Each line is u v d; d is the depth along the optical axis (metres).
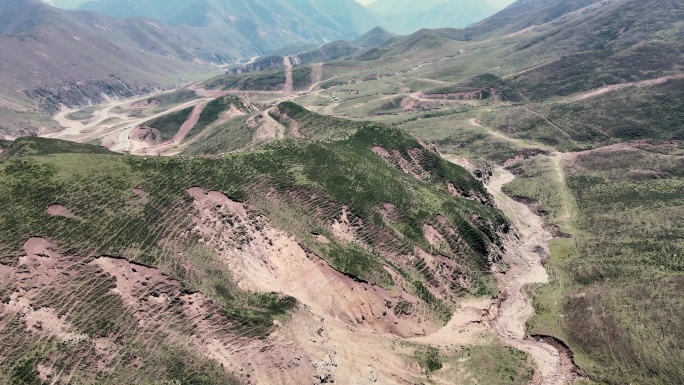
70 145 94.19
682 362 52.41
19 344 41.69
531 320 66.00
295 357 47.72
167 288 50.22
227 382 44.22
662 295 61.91
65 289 46.66
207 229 59.38
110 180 59.72
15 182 55.16
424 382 51.97
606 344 57.91
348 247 66.75
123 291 48.31
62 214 53.22
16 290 45.06
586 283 72.56
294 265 60.97
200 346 46.28
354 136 101.19
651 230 84.12
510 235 88.38
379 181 79.62
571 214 102.19
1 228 49.50
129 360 43.28
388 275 64.50
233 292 53.66
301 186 71.75
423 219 76.62
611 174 114.62
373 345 54.53
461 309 67.25
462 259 75.12
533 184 118.88
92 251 50.38
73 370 41.25
